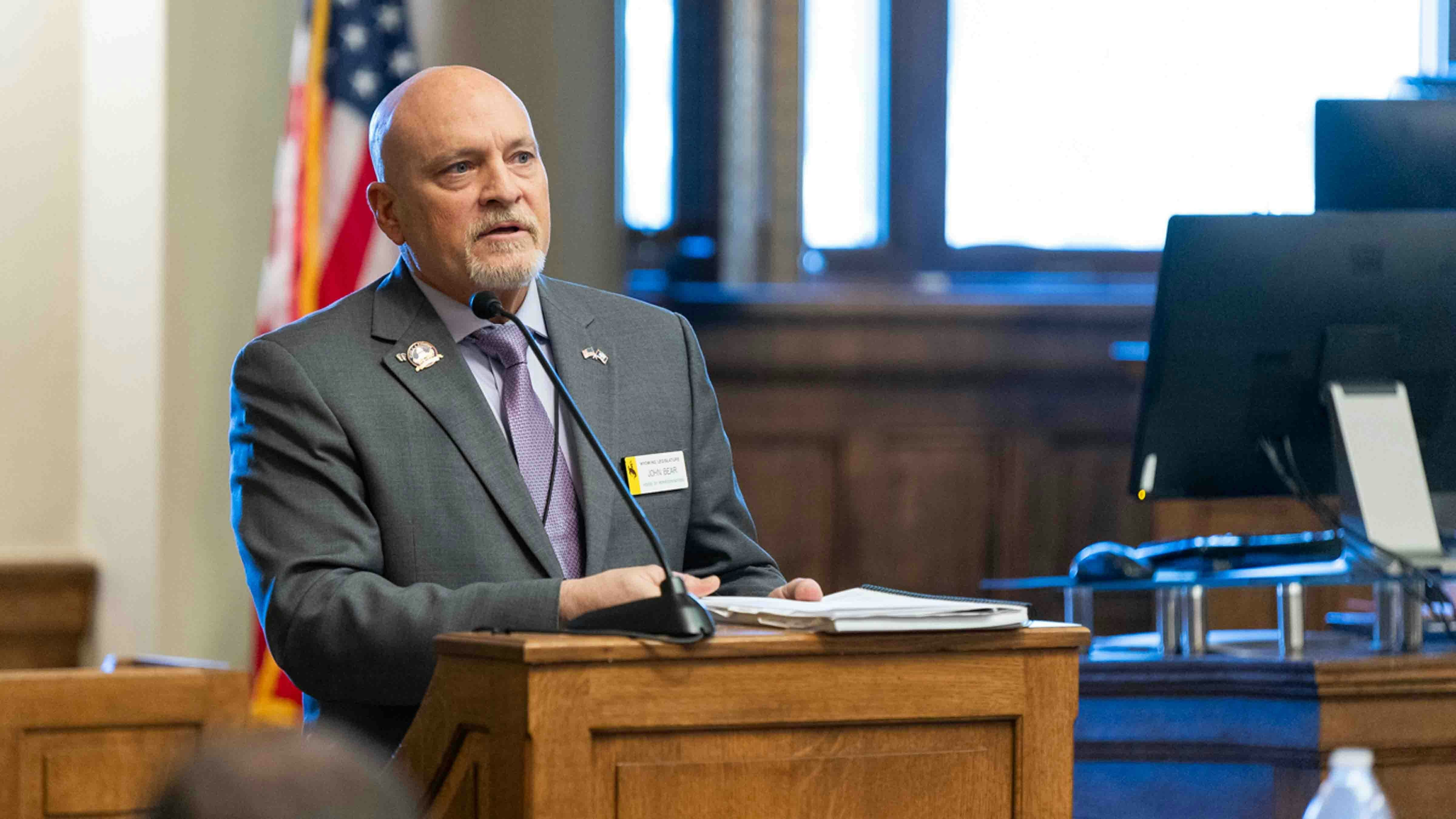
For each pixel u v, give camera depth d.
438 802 4.73
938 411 15.41
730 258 15.48
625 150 15.44
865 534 15.30
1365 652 6.99
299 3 12.67
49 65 12.59
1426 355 7.44
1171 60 15.82
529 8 13.81
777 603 5.06
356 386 6.47
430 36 13.25
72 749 6.71
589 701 4.39
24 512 12.52
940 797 4.76
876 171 15.86
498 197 6.56
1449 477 7.58
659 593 5.29
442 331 6.69
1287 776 6.46
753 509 15.16
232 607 12.41
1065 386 15.56
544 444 6.69
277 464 6.35
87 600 12.48
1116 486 15.59
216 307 12.36
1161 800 6.78
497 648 4.46
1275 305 7.29
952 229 15.88
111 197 12.45
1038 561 15.48
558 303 7.06
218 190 12.35
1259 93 15.77
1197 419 7.38
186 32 12.20
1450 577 7.07
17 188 12.52
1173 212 15.88
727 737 4.56
